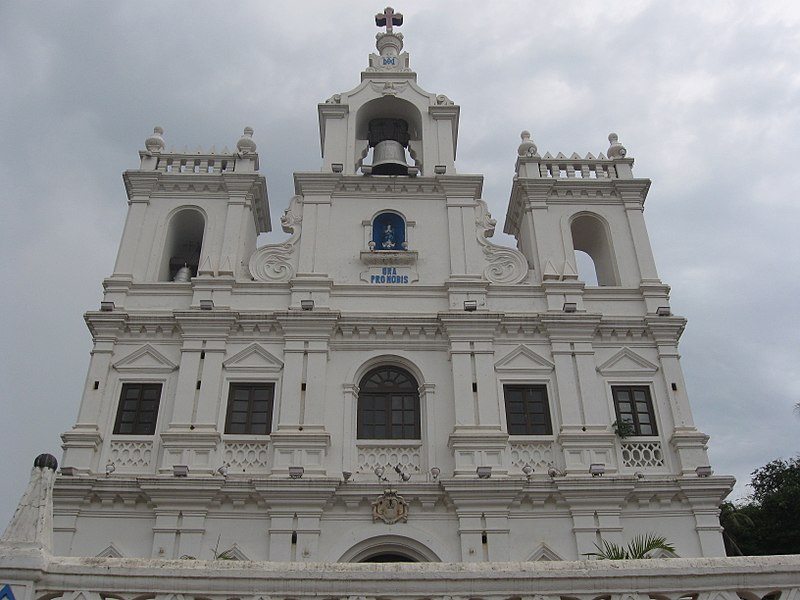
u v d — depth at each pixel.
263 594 7.71
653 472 20.47
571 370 21.83
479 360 21.73
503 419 20.97
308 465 19.83
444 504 19.59
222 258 23.48
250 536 19.00
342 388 21.36
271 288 23.05
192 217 25.30
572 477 19.77
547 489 19.58
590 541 19.11
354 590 7.74
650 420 21.44
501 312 22.27
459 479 19.42
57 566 7.71
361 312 22.53
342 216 24.59
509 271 23.89
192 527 18.89
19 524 7.89
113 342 21.80
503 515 19.30
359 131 27.91
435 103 27.39
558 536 19.27
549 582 7.80
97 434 20.16
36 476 8.32
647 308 23.14
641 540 18.28
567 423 20.91
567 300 23.16
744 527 32.09
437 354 22.09
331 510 19.45
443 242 24.27
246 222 24.69
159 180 24.98
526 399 21.56
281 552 18.62
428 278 23.62
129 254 23.56
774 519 32.44
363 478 20.08
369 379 21.98
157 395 21.28
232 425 20.81
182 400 20.81
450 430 20.86
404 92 27.62
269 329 22.19
